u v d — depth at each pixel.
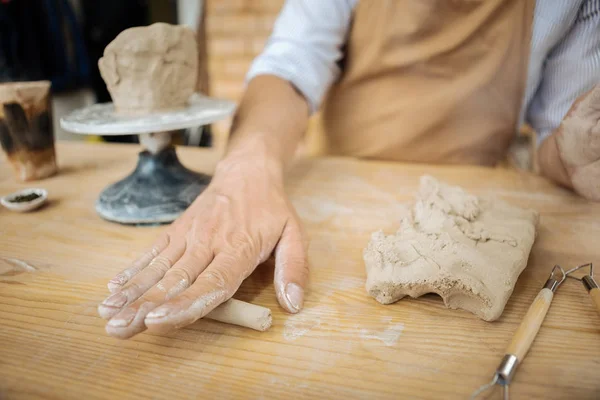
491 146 1.27
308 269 0.71
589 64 1.03
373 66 1.25
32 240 0.86
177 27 0.87
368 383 0.51
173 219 0.91
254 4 2.68
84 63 2.83
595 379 0.50
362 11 1.21
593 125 0.81
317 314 0.64
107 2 2.73
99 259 0.79
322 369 0.53
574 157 0.88
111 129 0.79
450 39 1.16
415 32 1.17
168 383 0.51
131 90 0.87
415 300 0.67
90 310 0.65
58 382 0.52
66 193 1.10
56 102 2.96
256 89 1.14
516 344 0.54
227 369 0.53
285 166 1.00
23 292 0.70
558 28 1.04
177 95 0.92
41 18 2.61
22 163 1.16
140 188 0.94
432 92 1.23
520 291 0.68
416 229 0.76
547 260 0.76
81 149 1.47
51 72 2.71
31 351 0.57
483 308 0.61
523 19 1.09
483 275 0.62
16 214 0.98
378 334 0.59
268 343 0.58
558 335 0.58
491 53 1.16
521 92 1.17
